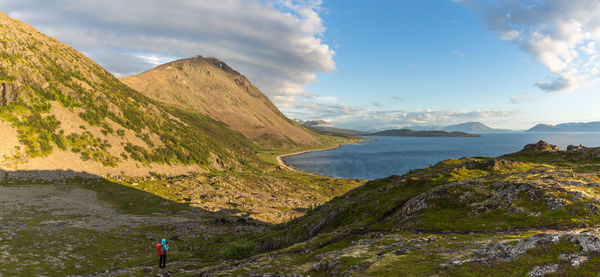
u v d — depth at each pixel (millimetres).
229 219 100312
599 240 15320
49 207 86250
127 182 144000
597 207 26859
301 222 64625
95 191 118312
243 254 44031
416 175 66312
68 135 155250
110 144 176250
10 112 141125
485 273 15969
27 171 117750
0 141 124250
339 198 74625
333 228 49375
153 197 125938
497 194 35312
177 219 94625
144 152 193875
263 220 108125
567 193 30500
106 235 63281
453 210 35906
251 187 194000
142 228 77250
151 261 43344
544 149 70188
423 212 37938
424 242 25859
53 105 167625
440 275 17188
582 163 55031
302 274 23109
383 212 44625
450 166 68125
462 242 24203
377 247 26766
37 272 34594
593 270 13266
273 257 32906
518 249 17578
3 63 160625
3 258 38125
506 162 55500
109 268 38688
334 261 23344
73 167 137375
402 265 19547
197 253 50469
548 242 16938
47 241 50656
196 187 164000
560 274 13766
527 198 32188
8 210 76250
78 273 36188
